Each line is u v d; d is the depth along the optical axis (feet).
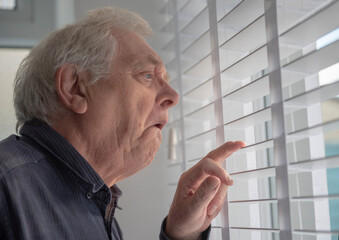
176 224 3.48
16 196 2.56
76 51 3.12
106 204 3.14
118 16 3.36
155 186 5.26
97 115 3.11
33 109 3.18
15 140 3.04
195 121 4.59
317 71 2.72
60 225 2.75
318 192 2.90
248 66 3.20
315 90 2.41
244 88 3.10
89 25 3.23
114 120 3.15
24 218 2.54
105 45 3.15
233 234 3.65
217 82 3.49
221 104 3.42
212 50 3.57
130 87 3.17
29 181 2.73
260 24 2.96
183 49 4.58
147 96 3.24
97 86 3.12
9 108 5.87
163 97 3.32
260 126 3.80
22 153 2.90
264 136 3.79
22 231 2.48
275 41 2.72
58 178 2.97
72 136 3.12
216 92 3.51
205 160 3.31
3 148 2.87
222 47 3.40
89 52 3.12
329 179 3.09
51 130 3.09
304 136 2.77
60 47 3.15
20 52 5.96
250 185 3.78
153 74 3.33
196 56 4.29
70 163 3.01
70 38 3.17
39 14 5.95
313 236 3.01
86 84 3.12
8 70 5.91
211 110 3.84
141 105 3.21
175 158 4.87
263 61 3.07
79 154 3.05
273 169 2.82
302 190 3.04
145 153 3.27
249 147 3.13
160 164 5.29
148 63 3.26
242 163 3.81
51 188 2.88
